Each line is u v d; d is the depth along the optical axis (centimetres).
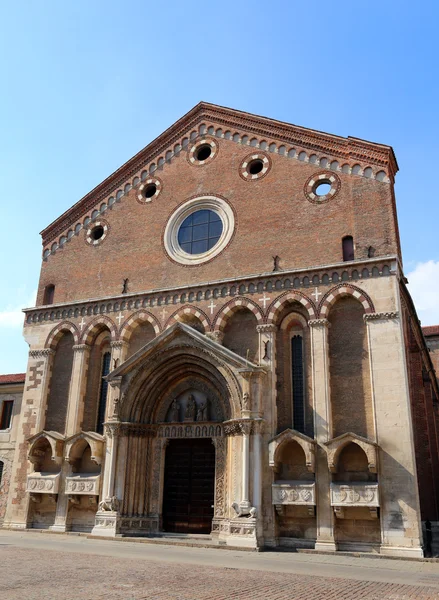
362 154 3095
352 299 2872
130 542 2689
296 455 2738
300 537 2614
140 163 3762
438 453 3234
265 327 2967
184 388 3175
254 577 1673
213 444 2995
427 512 2742
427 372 3447
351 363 2767
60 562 1875
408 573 1905
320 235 3053
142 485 3016
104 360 3466
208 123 3647
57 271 3750
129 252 3556
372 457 2477
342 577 1744
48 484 3144
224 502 2847
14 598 1212
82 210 3828
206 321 3122
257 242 3192
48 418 3403
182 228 3478
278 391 2872
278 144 3362
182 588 1423
